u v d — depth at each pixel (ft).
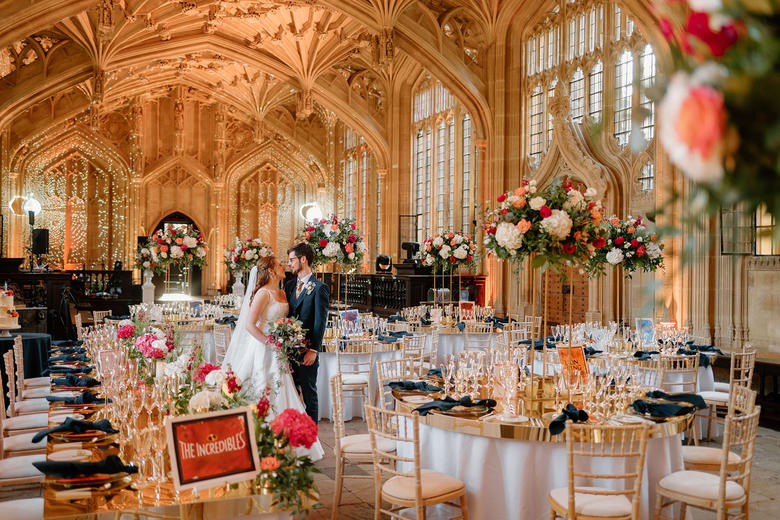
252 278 20.86
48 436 12.86
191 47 73.56
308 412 21.12
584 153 50.72
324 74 80.89
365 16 58.85
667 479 14.39
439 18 62.23
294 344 19.43
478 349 36.60
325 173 105.09
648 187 45.62
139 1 62.90
